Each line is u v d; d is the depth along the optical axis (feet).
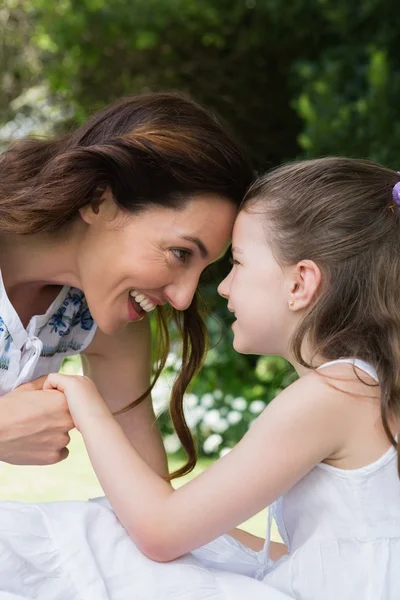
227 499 6.89
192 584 6.91
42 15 26.63
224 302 24.12
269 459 6.91
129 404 9.52
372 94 20.31
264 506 7.00
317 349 7.36
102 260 8.20
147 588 6.93
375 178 7.75
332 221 7.48
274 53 26.55
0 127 28.66
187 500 6.93
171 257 8.02
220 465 7.00
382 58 20.18
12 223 8.14
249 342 7.79
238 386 22.31
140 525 6.97
